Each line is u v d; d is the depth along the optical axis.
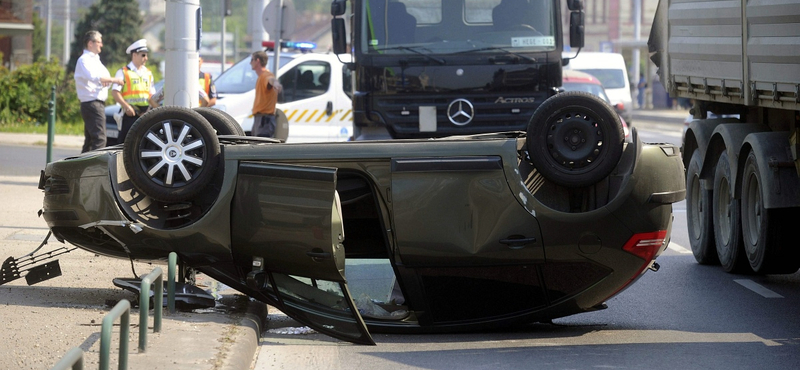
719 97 21.41
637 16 118.69
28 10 78.06
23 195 29.64
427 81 25.91
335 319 14.91
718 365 13.58
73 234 16.02
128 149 15.24
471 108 25.89
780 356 14.10
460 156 14.88
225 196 14.97
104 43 120.62
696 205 23.36
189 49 25.75
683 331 15.82
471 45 25.95
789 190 18.91
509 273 15.19
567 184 15.48
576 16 26.45
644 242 15.10
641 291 19.45
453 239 14.87
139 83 32.25
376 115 26.03
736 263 21.16
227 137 16.33
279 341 14.92
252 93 36.53
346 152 14.92
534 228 14.89
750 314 17.19
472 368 13.38
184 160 15.23
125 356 10.66
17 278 16.83
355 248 16.98
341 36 27.17
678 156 15.62
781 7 17.45
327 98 37.47
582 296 15.29
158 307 13.62
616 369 13.36
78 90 32.16
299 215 14.60
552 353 14.29
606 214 14.94
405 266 15.11
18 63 79.62
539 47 26.06
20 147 46.47
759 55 18.47
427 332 15.46
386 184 14.91
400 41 26.03
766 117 20.78
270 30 36.00
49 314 14.72
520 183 14.84
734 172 20.78
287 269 15.09
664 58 24.61
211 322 14.47
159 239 15.30
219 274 15.38
